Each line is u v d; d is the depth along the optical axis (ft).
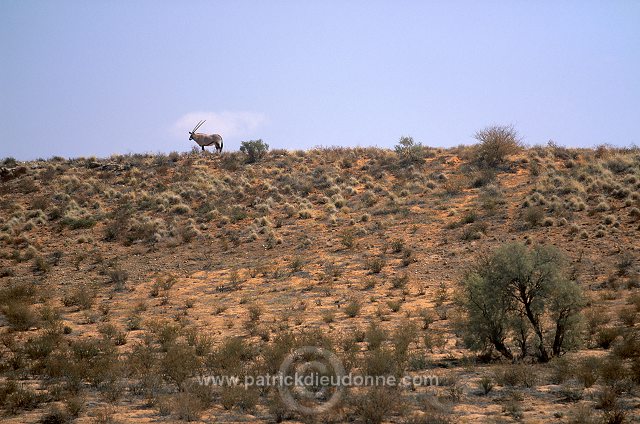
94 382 94.43
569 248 187.93
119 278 195.11
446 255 196.65
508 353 106.01
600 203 218.59
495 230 211.82
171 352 104.58
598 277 166.20
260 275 196.65
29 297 176.24
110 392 84.94
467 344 107.96
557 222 209.36
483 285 106.63
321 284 182.91
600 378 88.79
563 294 102.58
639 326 122.21
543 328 117.39
